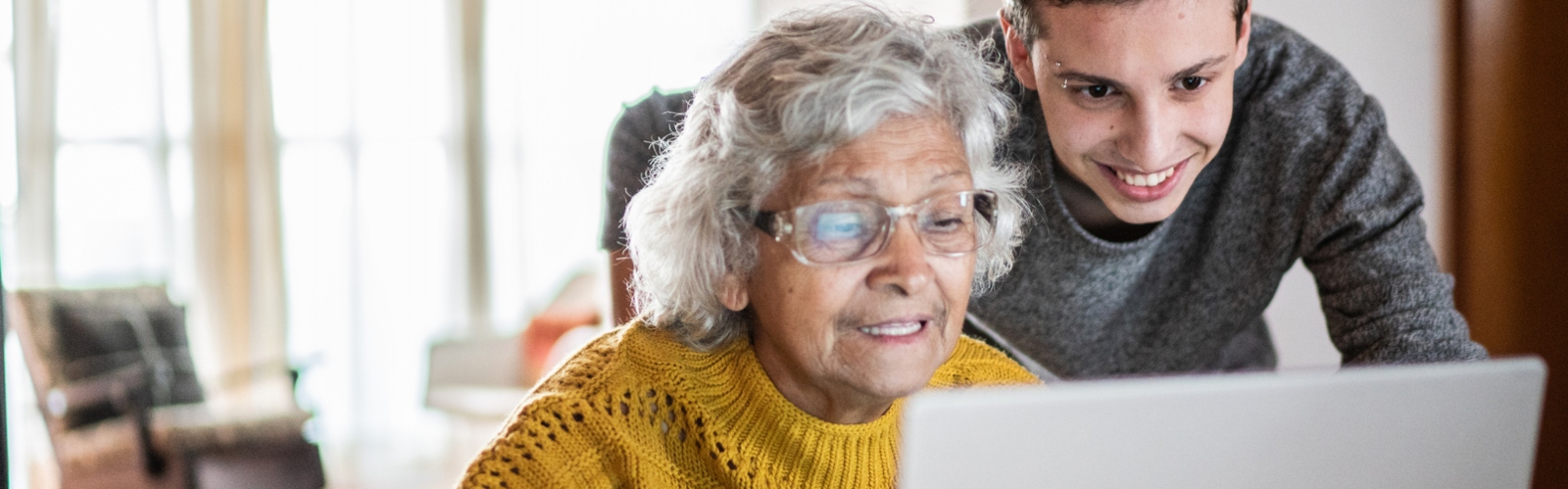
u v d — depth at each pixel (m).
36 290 4.11
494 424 5.71
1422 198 1.47
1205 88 1.30
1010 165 1.36
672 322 1.19
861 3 1.10
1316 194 1.50
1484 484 0.89
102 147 5.23
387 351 5.57
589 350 1.22
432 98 5.51
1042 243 1.54
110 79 5.21
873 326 1.04
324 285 5.50
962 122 1.09
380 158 5.50
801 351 1.06
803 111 1.01
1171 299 1.67
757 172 1.05
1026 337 1.65
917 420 0.69
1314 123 1.51
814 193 1.03
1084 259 1.54
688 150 1.12
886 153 1.02
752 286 1.10
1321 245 1.51
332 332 5.53
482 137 5.55
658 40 5.62
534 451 1.11
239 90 5.29
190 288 5.34
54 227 5.18
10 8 5.12
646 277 1.17
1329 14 2.42
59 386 3.96
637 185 1.52
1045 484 0.72
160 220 5.28
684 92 1.52
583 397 1.14
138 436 3.70
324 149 5.45
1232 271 1.62
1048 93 1.34
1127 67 1.25
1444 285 1.42
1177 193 1.39
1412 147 2.35
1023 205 1.33
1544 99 2.10
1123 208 1.39
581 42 5.63
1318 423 0.80
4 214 5.12
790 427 1.12
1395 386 0.82
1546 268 2.12
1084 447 0.73
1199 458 0.76
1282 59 1.54
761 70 1.05
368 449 5.49
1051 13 1.29
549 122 5.64
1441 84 2.28
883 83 1.01
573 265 5.69
